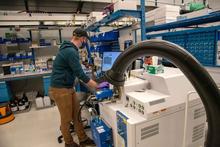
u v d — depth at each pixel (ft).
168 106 4.49
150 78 5.12
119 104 5.24
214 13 5.57
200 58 7.04
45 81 13.17
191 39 7.33
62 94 6.45
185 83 4.75
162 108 4.40
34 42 14.70
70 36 16.52
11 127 9.88
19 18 12.53
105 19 8.18
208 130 1.41
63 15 13.76
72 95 6.80
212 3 14.35
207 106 1.38
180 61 1.50
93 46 12.46
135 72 5.77
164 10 8.11
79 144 7.32
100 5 12.97
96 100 5.91
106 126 5.32
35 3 11.55
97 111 6.68
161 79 4.64
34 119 10.87
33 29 14.17
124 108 4.90
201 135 5.32
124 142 4.51
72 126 8.24
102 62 9.91
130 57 2.25
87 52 13.28
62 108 6.61
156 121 4.38
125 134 4.38
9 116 10.73
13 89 15.55
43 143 7.97
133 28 8.70
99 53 11.15
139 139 4.23
